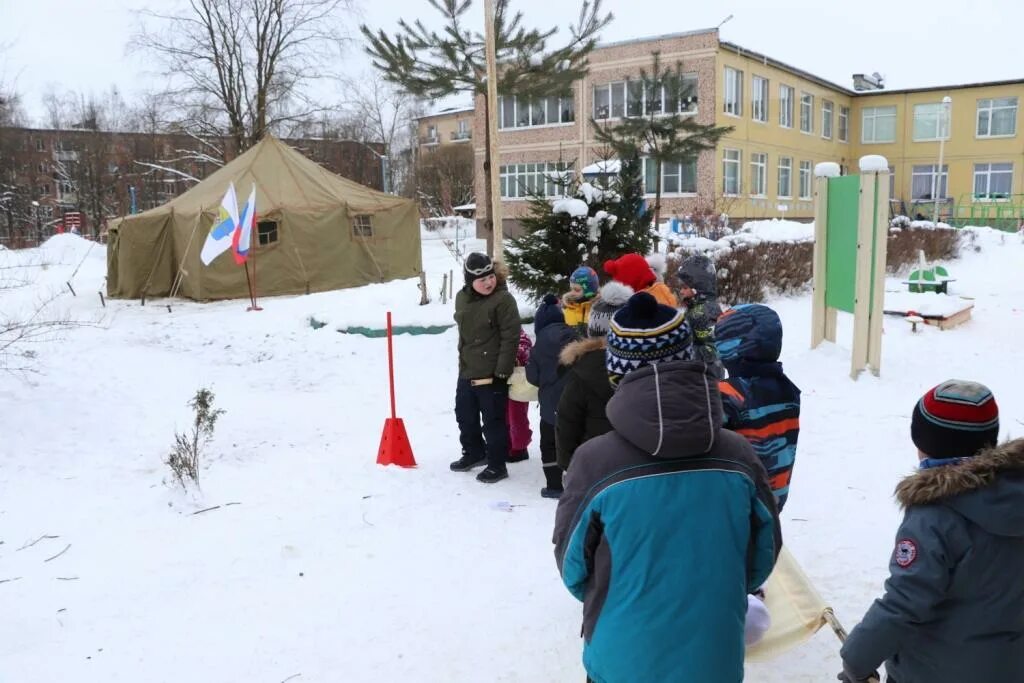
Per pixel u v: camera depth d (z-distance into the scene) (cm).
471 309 588
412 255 2041
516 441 645
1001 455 205
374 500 557
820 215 912
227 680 352
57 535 510
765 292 1412
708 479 221
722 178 3519
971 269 2064
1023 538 209
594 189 1060
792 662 351
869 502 523
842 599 403
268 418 805
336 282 1867
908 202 4603
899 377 840
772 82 3884
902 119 4709
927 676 220
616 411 222
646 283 491
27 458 663
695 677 214
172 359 1112
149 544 495
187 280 1777
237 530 511
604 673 223
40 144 5381
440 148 5875
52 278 2159
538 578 439
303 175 1938
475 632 386
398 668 358
